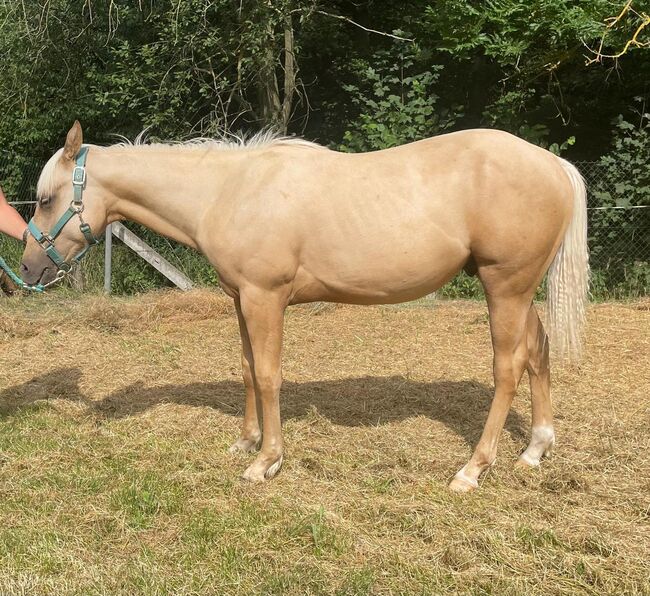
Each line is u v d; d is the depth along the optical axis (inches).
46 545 123.6
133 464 157.8
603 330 273.1
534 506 137.3
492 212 136.7
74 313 305.6
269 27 374.9
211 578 115.3
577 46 371.9
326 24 450.9
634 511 134.8
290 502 140.0
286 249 141.9
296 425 179.2
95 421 184.7
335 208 140.5
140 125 442.6
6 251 382.0
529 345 154.0
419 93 396.5
